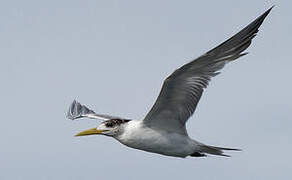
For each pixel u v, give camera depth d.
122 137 17.80
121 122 17.95
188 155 17.61
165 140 17.36
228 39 15.47
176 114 16.98
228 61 15.87
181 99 16.61
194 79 16.22
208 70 16.06
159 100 16.72
